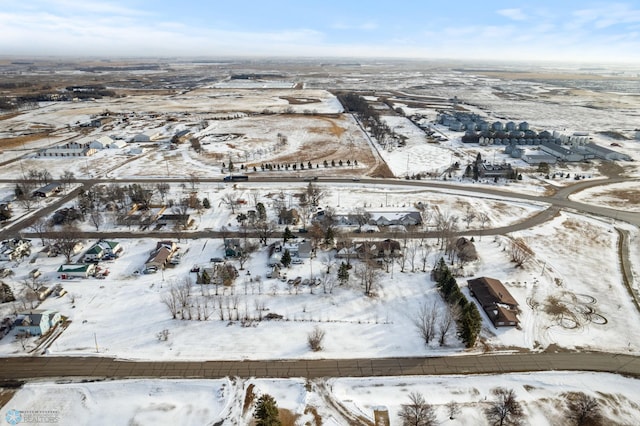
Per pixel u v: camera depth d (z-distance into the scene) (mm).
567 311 73750
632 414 53125
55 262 90125
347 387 57469
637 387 57500
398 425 51406
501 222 110125
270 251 94875
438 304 76062
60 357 63031
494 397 55844
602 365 61469
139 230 105875
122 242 99688
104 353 63812
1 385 57750
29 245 95375
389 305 76062
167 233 104375
